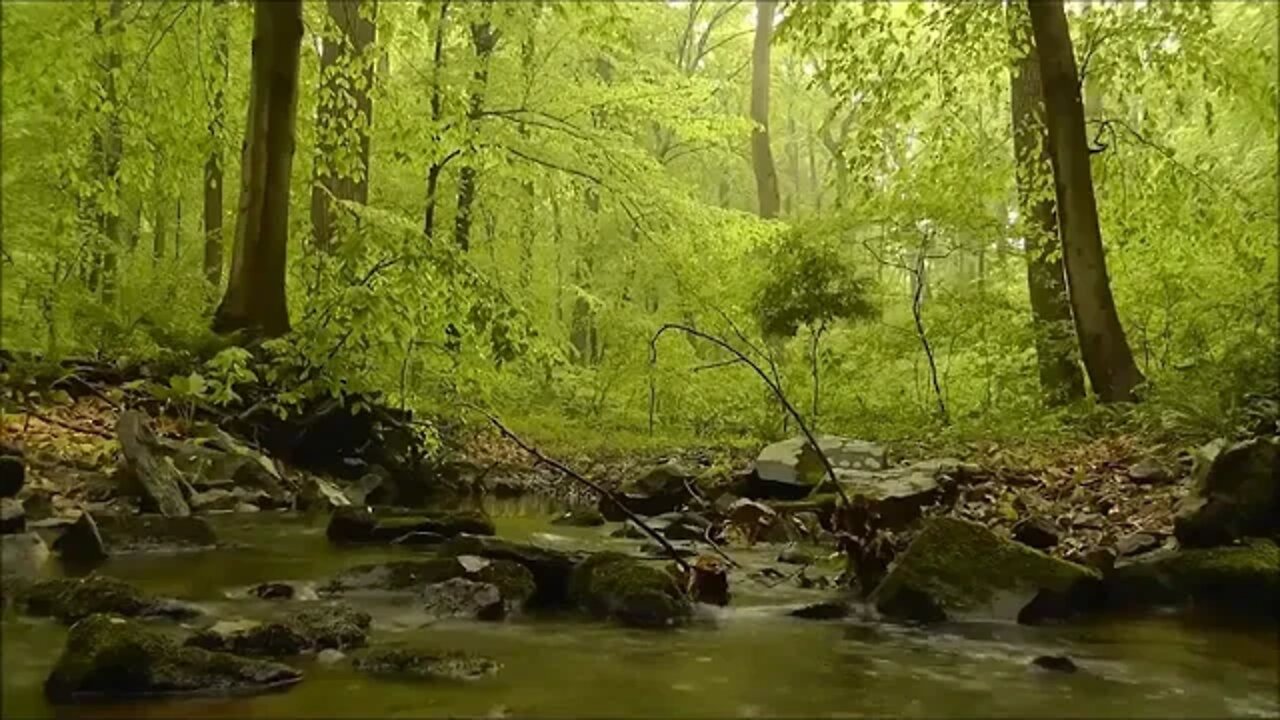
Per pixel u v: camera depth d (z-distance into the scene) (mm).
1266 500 5117
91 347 8984
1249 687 3469
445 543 5664
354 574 4793
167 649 3131
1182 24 11828
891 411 13023
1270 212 13109
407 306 7938
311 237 12242
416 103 14570
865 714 3102
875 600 4676
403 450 9109
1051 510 6699
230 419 8398
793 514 7168
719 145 25344
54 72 8445
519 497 9820
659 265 15969
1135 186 13445
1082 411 10320
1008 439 10273
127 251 12195
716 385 14867
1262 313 11156
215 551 5562
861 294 12297
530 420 14156
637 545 6551
